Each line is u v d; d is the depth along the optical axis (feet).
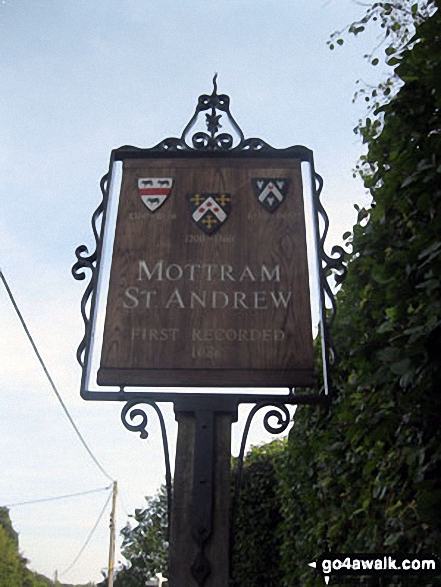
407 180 8.58
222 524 9.22
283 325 9.82
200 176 10.80
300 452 15.03
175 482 9.48
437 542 7.46
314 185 10.73
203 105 11.45
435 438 7.68
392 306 8.64
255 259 10.19
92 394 9.71
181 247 10.32
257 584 27.32
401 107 9.36
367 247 10.09
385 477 9.18
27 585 187.73
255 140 11.08
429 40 8.79
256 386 9.57
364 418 9.66
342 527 11.96
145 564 91.35
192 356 9.72
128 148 11.09
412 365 7.67
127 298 10.04
